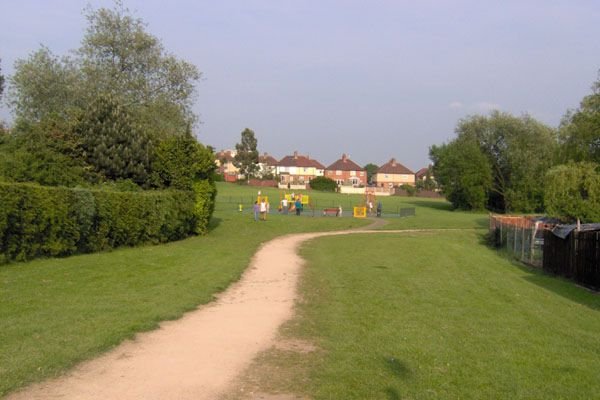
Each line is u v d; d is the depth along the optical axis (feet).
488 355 28.48
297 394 22.29
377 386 23.17
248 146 413.18
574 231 64.28
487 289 52.90
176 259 65.51
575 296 53.62
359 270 63.10
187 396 21.70
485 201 269.85
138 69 150.30
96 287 44.55
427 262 72.90
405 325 35.22
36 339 27.78
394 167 537.24
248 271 60.54
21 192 53.06
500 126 269.23
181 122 147.64
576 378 25.14
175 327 33.35
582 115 111.45
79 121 99.40
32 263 54.03
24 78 136.67
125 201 72.95
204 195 98.37
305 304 42.34
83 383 22.58
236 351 28.45
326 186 385.70
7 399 20.40
